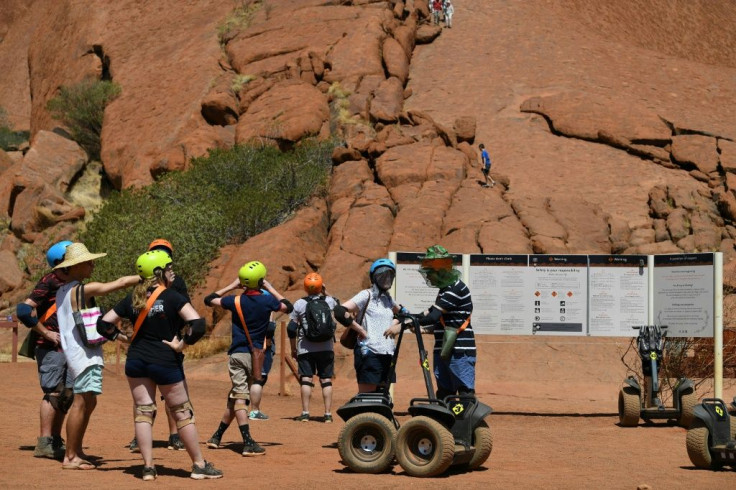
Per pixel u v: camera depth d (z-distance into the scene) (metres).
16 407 11.95
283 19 43.59
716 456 7.97
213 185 30.95
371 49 39.97
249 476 7.12
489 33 46.28
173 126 39.31
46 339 7.99
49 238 36.97
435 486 6.71
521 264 13.47
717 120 38.22
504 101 39.53
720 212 30.94
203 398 14.74
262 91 38.56
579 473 7.67
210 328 23.95
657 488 6.80
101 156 41.16
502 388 17.88
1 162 49.81
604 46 46.72
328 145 33.06
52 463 7.61
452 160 30.42
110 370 19.47
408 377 18.67
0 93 75.94
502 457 8.75
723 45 63.09
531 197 29.05
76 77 50.78
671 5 63.22
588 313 13.33
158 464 7.75
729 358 17.33
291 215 29.95
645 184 33.03
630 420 11.91
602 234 27.53
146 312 6.88
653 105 39.72
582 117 37.09
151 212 30.33
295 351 12.03
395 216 27.22
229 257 26.91
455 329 8.14
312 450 8.90
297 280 24.89
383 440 7.52
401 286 12.80
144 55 46.91
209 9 48.16
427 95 40.19
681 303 12.91
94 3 52.75
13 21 85.56
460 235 25.28
